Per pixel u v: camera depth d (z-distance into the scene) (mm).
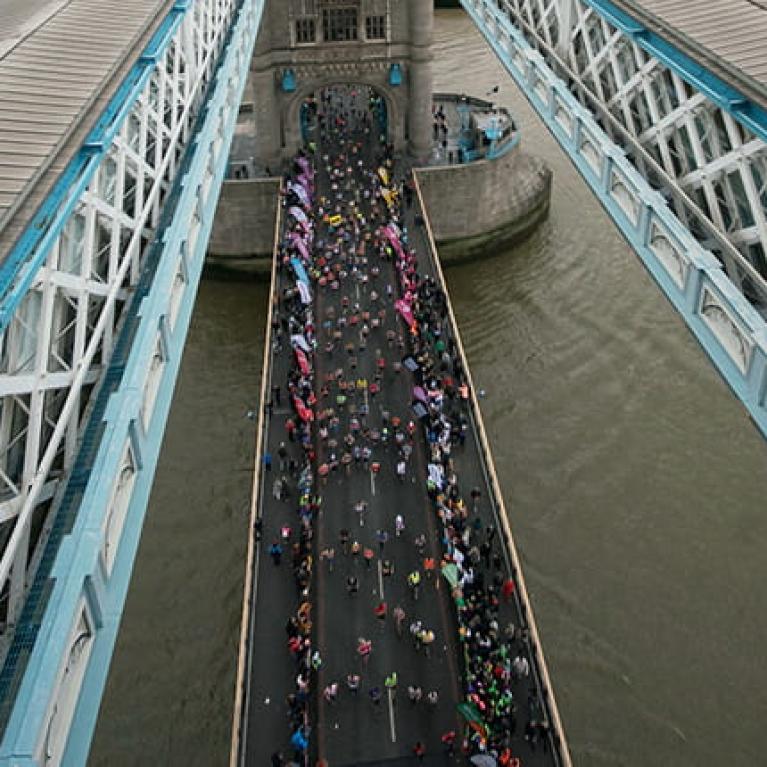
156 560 54219
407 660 40969
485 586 44781
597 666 48062
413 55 82312
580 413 63875
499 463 60219
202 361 71438
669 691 46562
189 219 36031
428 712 38812
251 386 68125
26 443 23531
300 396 56312
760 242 31453
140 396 27000
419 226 76688
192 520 56844
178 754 44656
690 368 67312
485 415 64125
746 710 45375
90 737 21016
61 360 26516
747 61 31875
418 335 61562
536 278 80812
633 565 52750
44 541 24203
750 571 51750
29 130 30438
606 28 43625
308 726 38000
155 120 39031
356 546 46125
